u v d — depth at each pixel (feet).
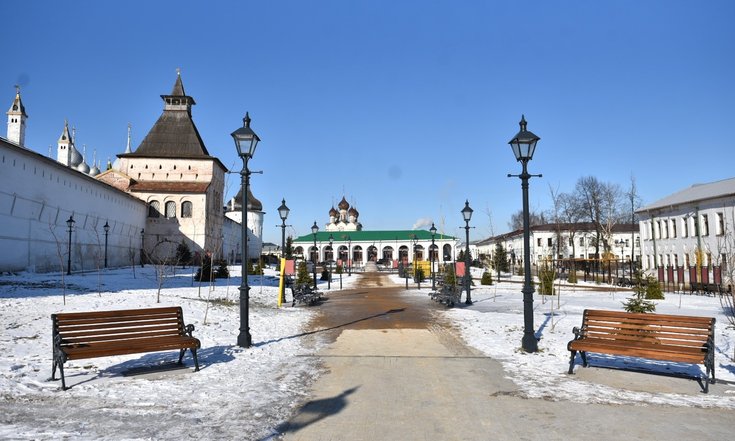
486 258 266.77
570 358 28.68
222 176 229.45
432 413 20.62
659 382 25.67
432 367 29.04
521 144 35.04
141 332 28.60
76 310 47.60
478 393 23.58
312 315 57.00
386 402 22.15
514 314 56.49
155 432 18.20
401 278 172.04
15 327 37.63
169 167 205.98
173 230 191.52
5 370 26.71
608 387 24.70
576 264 238.48
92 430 18.34
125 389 24.09
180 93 218.59
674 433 18.25
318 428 18.83
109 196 155.22
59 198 122.72
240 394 23.39
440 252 333.01
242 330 35.53
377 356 32.30
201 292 74.90
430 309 63.87
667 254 164.86
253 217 325.01
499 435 18.08
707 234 143.74
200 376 26.81
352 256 338.13
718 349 33.81
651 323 27.09
